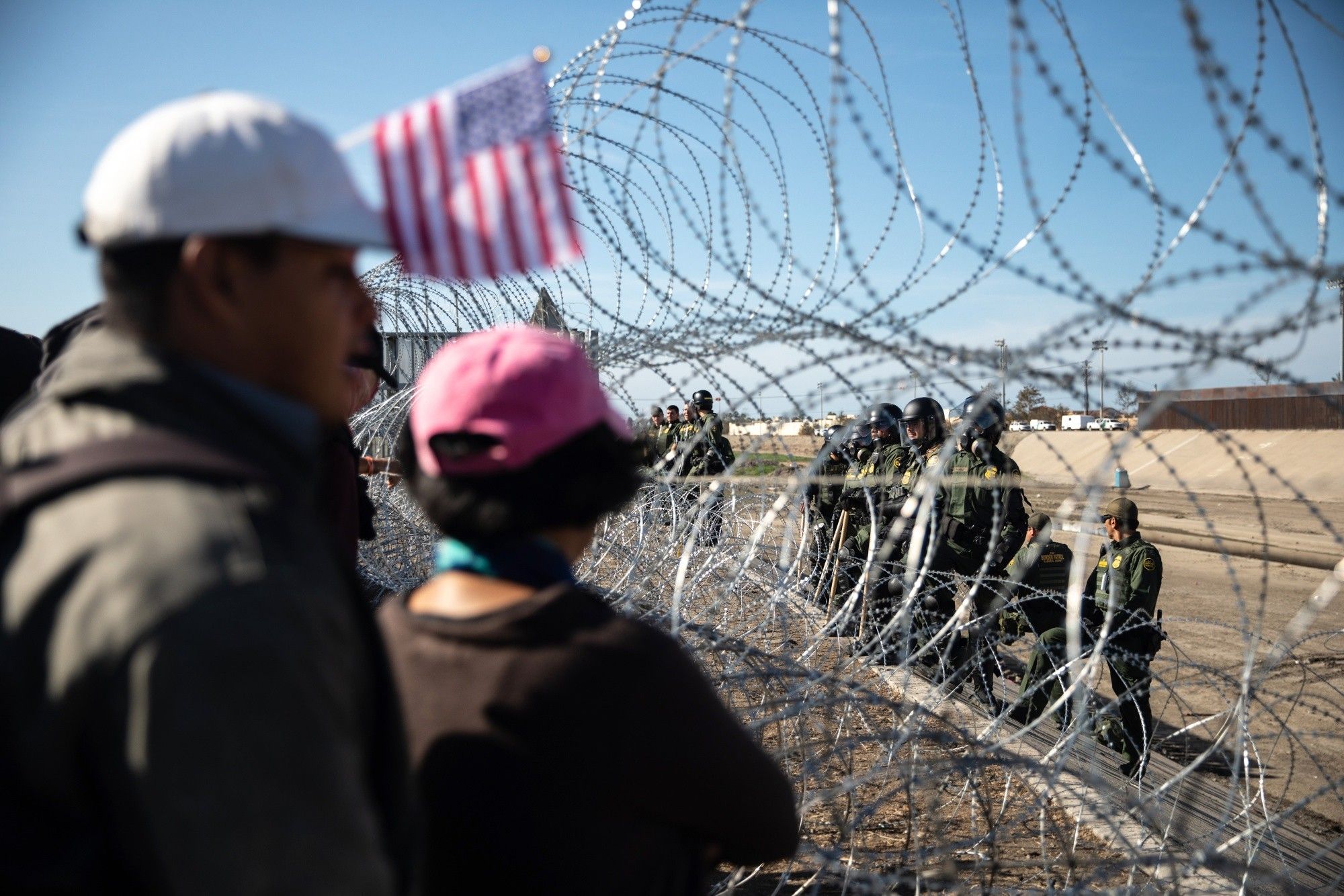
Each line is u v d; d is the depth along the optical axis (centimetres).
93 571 77
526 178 125
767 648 279
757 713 275
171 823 74
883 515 552
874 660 239
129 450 85
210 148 92
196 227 91
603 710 120
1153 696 652
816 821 309
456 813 120
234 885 74
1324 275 154
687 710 124
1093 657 209
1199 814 325
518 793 120
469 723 122
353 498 290
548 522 134
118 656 74
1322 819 402
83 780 79
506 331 140
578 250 126
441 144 123
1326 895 260
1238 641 842
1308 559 1309
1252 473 2250
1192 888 254
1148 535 1630
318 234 95
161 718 73
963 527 531
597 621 128
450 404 132
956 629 225
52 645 77
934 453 576
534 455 131
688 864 132
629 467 141
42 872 77
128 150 94
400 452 147
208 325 95
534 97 127
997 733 288
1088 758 277
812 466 168
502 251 123
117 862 79
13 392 292
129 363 92
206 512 81
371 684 96
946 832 259
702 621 247
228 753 74
